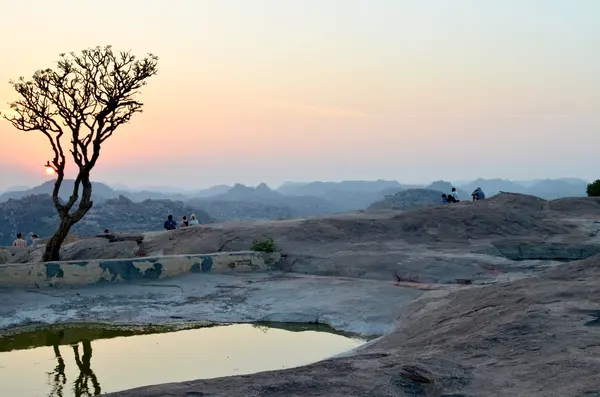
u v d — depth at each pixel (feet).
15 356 34.17
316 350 34.53
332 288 49.80
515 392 16.42
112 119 64.39
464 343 22.20
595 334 21.08
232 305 46.73
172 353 34.04
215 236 75.82
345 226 79.77
